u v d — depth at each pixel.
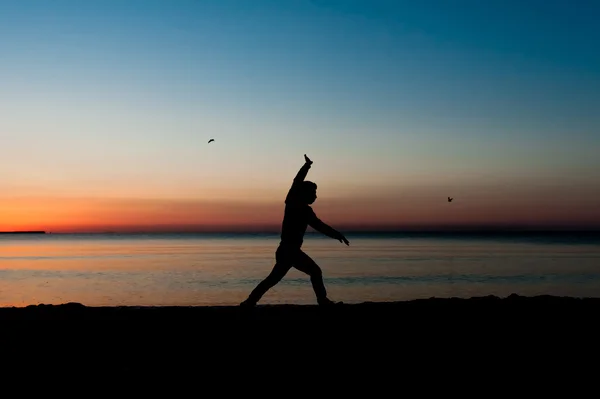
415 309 8.82
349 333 7.51
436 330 7.64
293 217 8.18
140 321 8.20
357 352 6.72
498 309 8.85
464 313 8.57
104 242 181.88
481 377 5.88
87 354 6.69
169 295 27.80
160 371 6.07
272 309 8.88
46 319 8.41
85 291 29.94
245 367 6.20
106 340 7.27
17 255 78.31
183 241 193.00
